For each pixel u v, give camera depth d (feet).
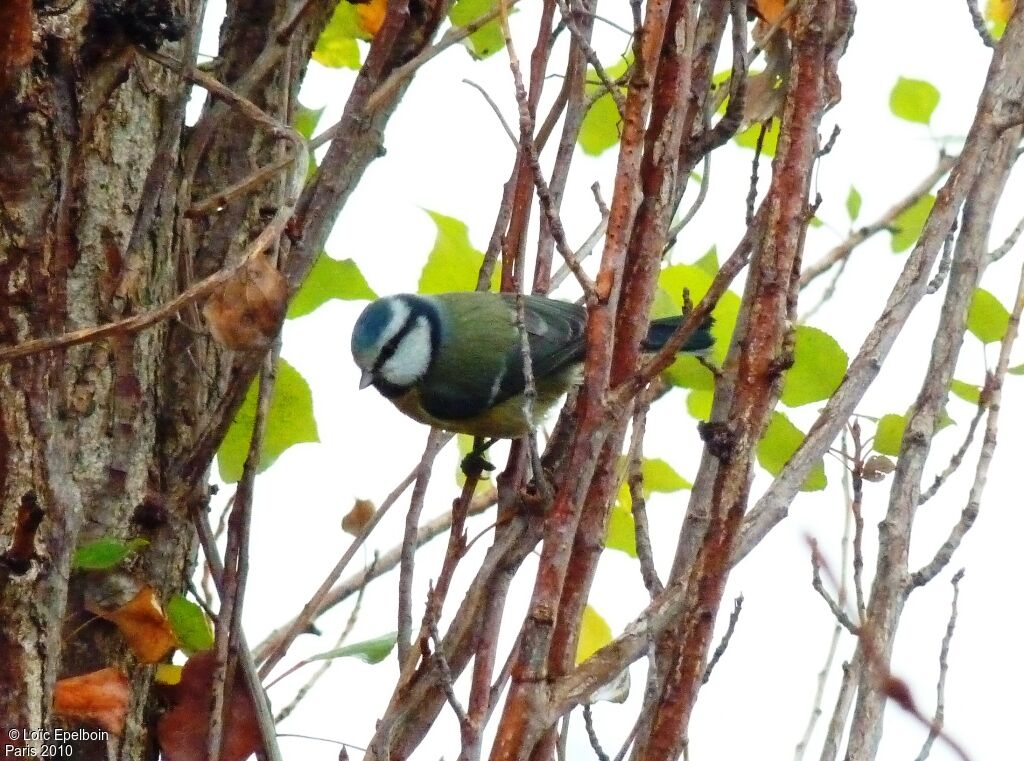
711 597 14.16
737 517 14.25
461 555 18.16
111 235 19.21
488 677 15.79
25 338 14.52
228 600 18.25
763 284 14.82
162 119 20.33
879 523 18.80
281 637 22.38
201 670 19.02
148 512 19.20
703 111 19.19
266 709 18.47
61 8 15.49
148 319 14.62
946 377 19.47
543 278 20.07
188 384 20.67
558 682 13.93
